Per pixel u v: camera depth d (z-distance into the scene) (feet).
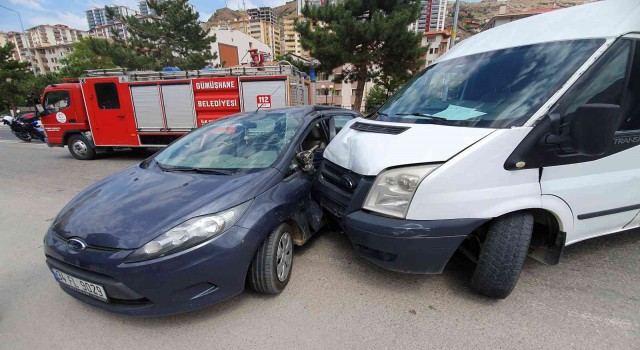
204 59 82.48
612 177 7.75
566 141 6.78
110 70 27.94
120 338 6.88
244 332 6.93
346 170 8.18
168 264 6.20
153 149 36.45
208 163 9.41
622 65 7.34
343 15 43.24
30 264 10.17
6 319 7.57
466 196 6.47
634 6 7.40
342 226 8.13
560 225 7.40
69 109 28.89
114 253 6.26
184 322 7.26
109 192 8.11
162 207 7.02
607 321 6.93
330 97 129.39
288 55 50.75
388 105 10.63
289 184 8.81
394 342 6.57
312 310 7.56
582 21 7.87
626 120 7.74
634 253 9.52
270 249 7.63
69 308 7.91
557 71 7.25
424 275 8.75
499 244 6.87
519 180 6.69
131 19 76.18
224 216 6.88
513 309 7.38
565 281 8.30
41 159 30.96
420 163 6.67
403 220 6.72
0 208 15.85
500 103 7.53
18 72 127.54
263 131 10.64
